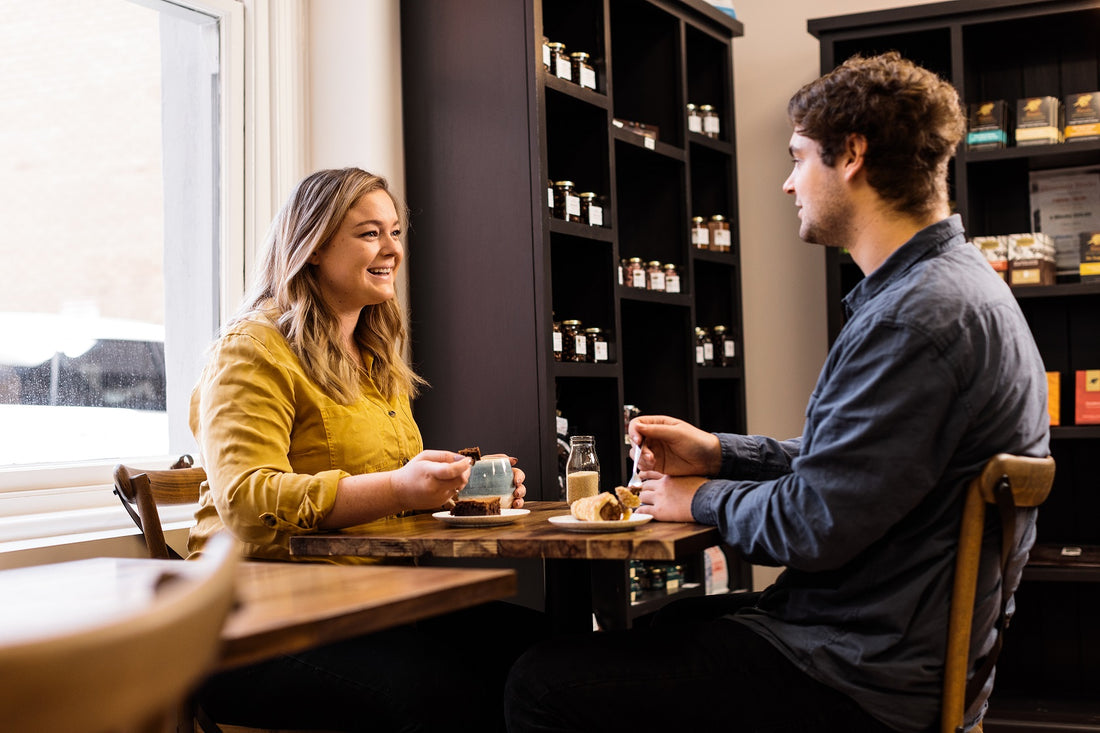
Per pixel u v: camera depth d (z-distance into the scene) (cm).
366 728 157
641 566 310
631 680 141
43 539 215
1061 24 320
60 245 247
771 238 382
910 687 132
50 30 246
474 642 192
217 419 173
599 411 294
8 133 237
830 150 149
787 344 377
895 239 148
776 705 138
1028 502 129
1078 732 281
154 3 266
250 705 162
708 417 362
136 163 264
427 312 285
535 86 264
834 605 138
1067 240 328
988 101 346
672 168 328
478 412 273
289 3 287
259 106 281
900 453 128
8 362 235
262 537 166
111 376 256
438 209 283
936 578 132
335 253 194
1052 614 324
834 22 325
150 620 53
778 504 137
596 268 292
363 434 189
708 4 337
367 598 93
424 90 288
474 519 163
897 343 131
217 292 278
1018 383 134
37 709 48
